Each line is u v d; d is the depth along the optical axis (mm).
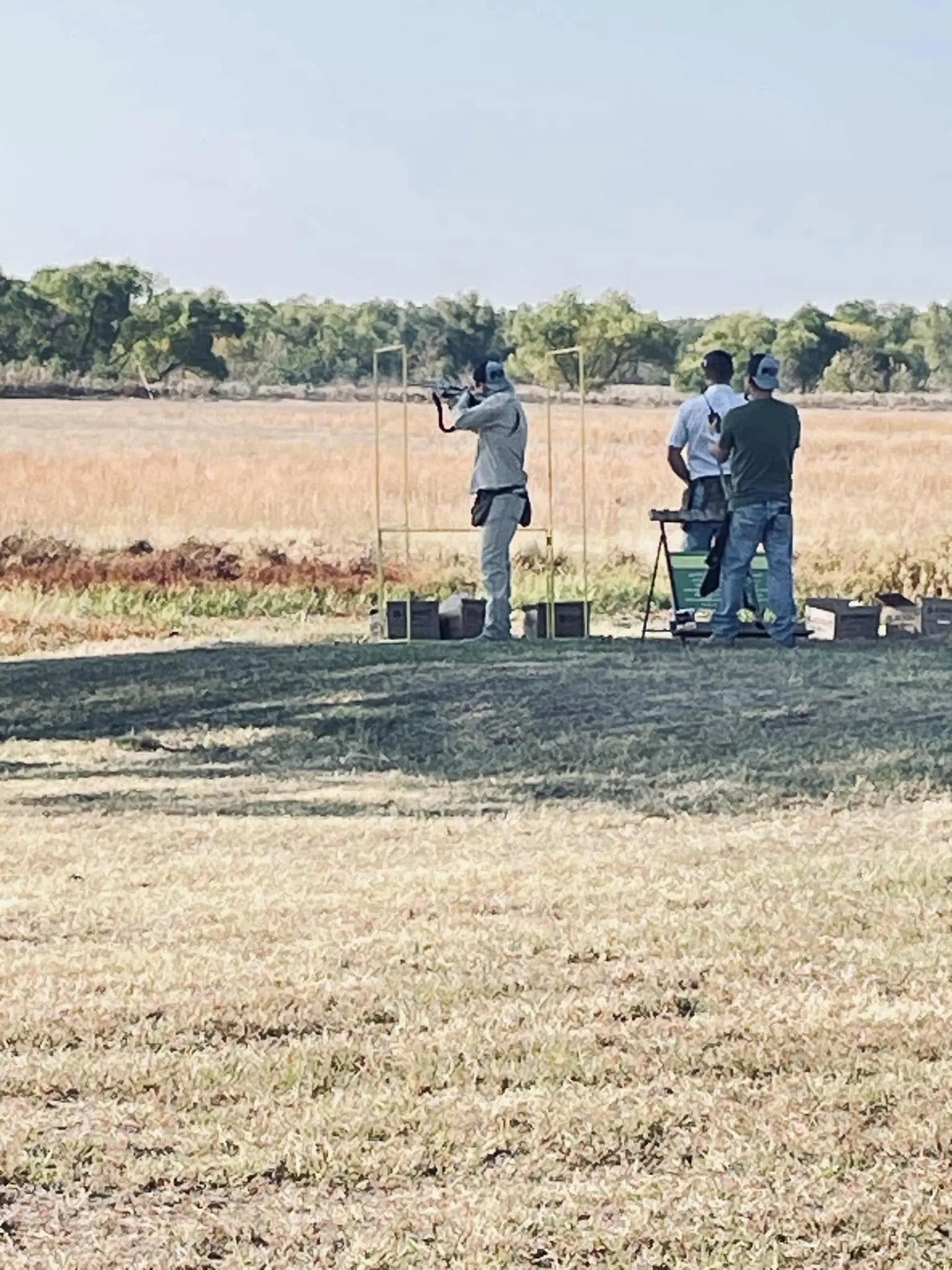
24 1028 6711
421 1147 5664
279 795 11352
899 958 7266
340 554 30000
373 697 13961
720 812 10148
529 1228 5203
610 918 7922
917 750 11359
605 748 11922
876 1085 6016
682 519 17109
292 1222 5277
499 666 14789
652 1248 5102
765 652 15344
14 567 28750
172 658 16438
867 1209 5266
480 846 9570
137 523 33500
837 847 9188
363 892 8594
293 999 6973
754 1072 6164
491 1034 6531
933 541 29141
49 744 13570
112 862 9492
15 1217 5344
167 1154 5684
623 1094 6016
